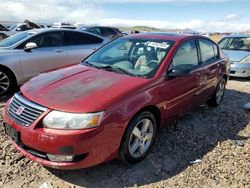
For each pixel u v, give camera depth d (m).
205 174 3.59
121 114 3.30
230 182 3.45
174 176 3.53
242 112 5.97
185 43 4.70
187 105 4.67
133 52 4.53
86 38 7.77
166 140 4.45
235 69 9.02
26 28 18.98
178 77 4.24
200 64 5.05
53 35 7.14
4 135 4.32
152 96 3.72
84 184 3.31
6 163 3.61
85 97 3.31
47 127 3.11
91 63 4.57
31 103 3.30
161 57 4.24
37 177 3.38
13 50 6.46
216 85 5.77
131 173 3.55
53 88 3.54
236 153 4.14
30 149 3.31
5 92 6.35
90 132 3.08
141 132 3.72
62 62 7.16
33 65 6.65
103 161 3.31
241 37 10.41
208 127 5.07
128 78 3.85
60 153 3.08
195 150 4.20
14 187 3.20
